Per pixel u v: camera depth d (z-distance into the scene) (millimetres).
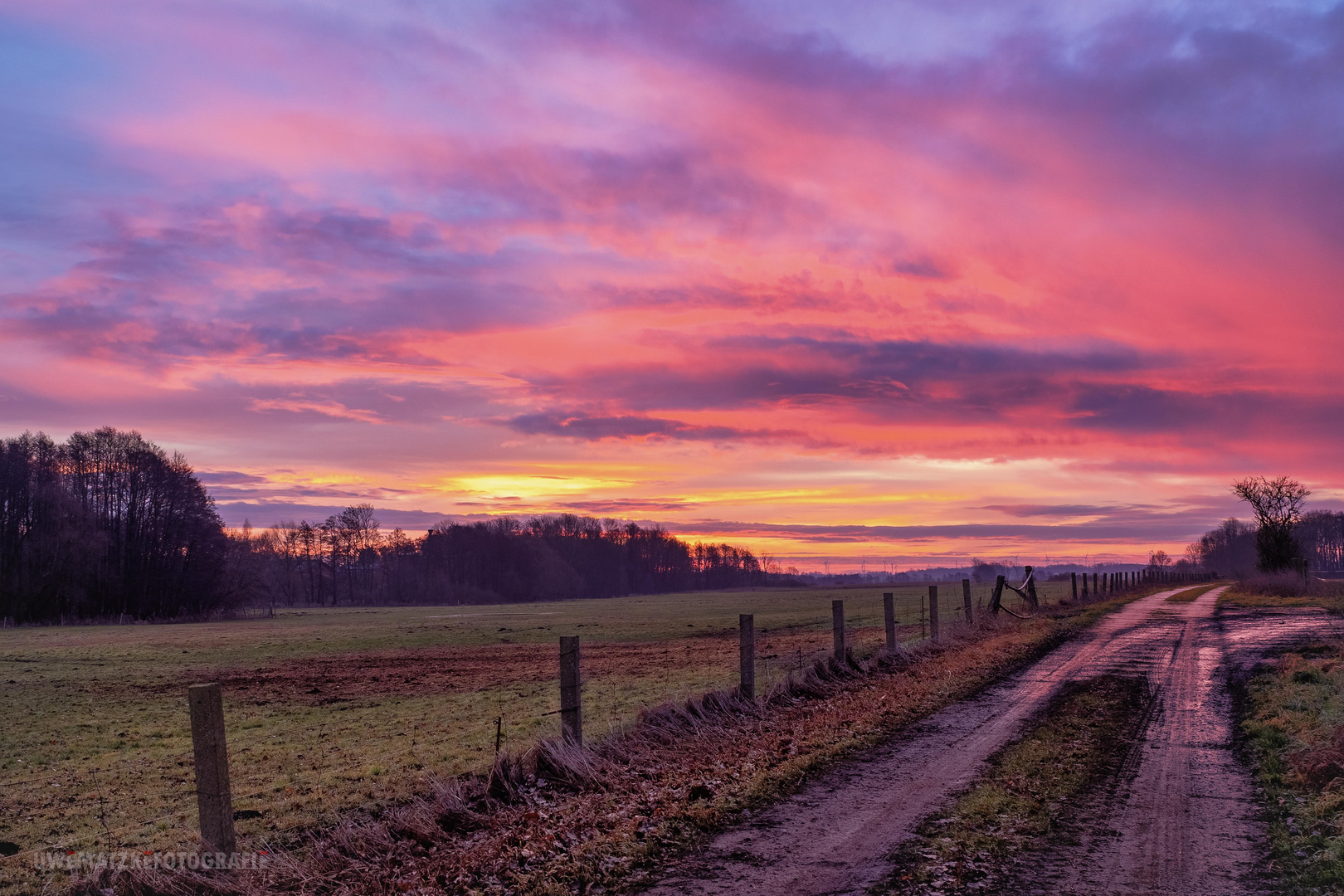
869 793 9875
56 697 25062
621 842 8266
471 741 15375
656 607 90688
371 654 38031
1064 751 11727
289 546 166250
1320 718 11984
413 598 162125
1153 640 25016
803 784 10352
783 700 15609
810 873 7387
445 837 8609
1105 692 16422
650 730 12445
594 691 21703
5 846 9859
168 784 13117
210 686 7344
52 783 13500
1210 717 13891
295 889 7422
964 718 14250
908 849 7930
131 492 105375
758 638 36156
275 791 11891
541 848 8164
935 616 25219
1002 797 9523
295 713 20641
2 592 90750
